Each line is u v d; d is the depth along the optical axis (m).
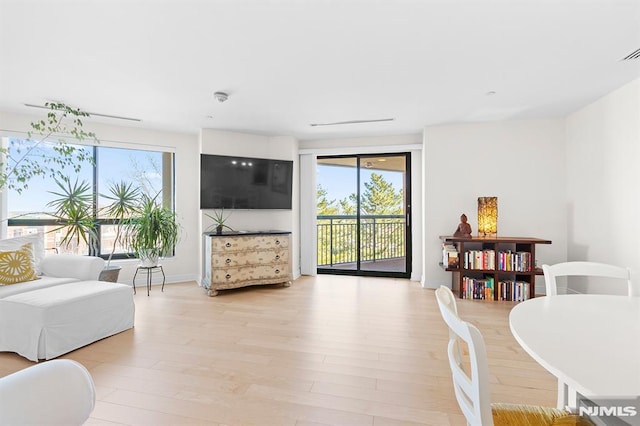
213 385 1.89
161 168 4.62
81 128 4.06
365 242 5.22
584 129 3.43
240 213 4.67
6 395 0.55
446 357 2.24
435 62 2.42
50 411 0.59
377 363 2.16
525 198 3.93
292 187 4.81
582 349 0.83
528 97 3.15
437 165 4.20
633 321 1.04
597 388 0.65
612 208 2.99
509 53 2.27
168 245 4.11
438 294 1.02
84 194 4.07
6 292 2.55
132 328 2.82
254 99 3.23
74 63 2.43
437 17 1.85
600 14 1.80
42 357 2.22
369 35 2.05
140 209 4.26
